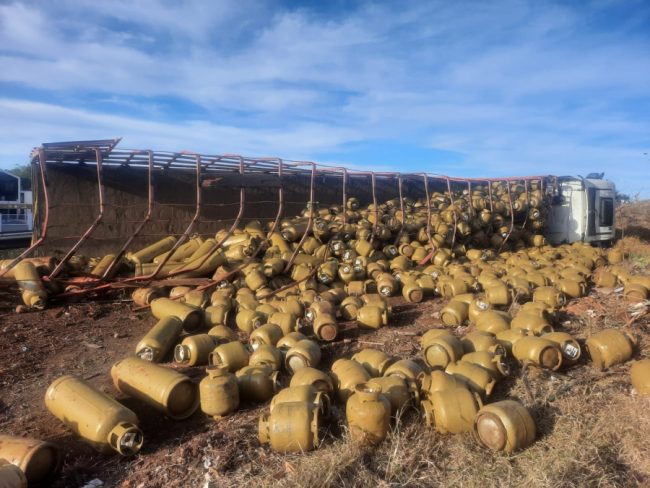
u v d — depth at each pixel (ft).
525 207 56.49
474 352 20.65
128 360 19.47
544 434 15.85
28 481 13.56
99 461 15.48
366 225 45.50
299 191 53.47
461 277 36.27
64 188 40.09
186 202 46.11
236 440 16.20
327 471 13.79
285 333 25.81
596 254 48.98
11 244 58.59
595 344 21.56
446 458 14.97
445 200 57.11
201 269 35.83
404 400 17.17
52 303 33.50
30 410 19.02
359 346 25.80
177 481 14.35
